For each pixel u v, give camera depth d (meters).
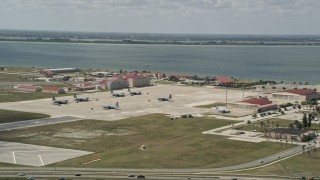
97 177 130.50
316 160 155.38
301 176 134.88
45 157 157.12
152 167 145.12
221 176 133.38
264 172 139.00
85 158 156.38
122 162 150.88
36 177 129.88
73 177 130.12
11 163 148.25
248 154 163.50
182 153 164.50
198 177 131.88
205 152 166.00
